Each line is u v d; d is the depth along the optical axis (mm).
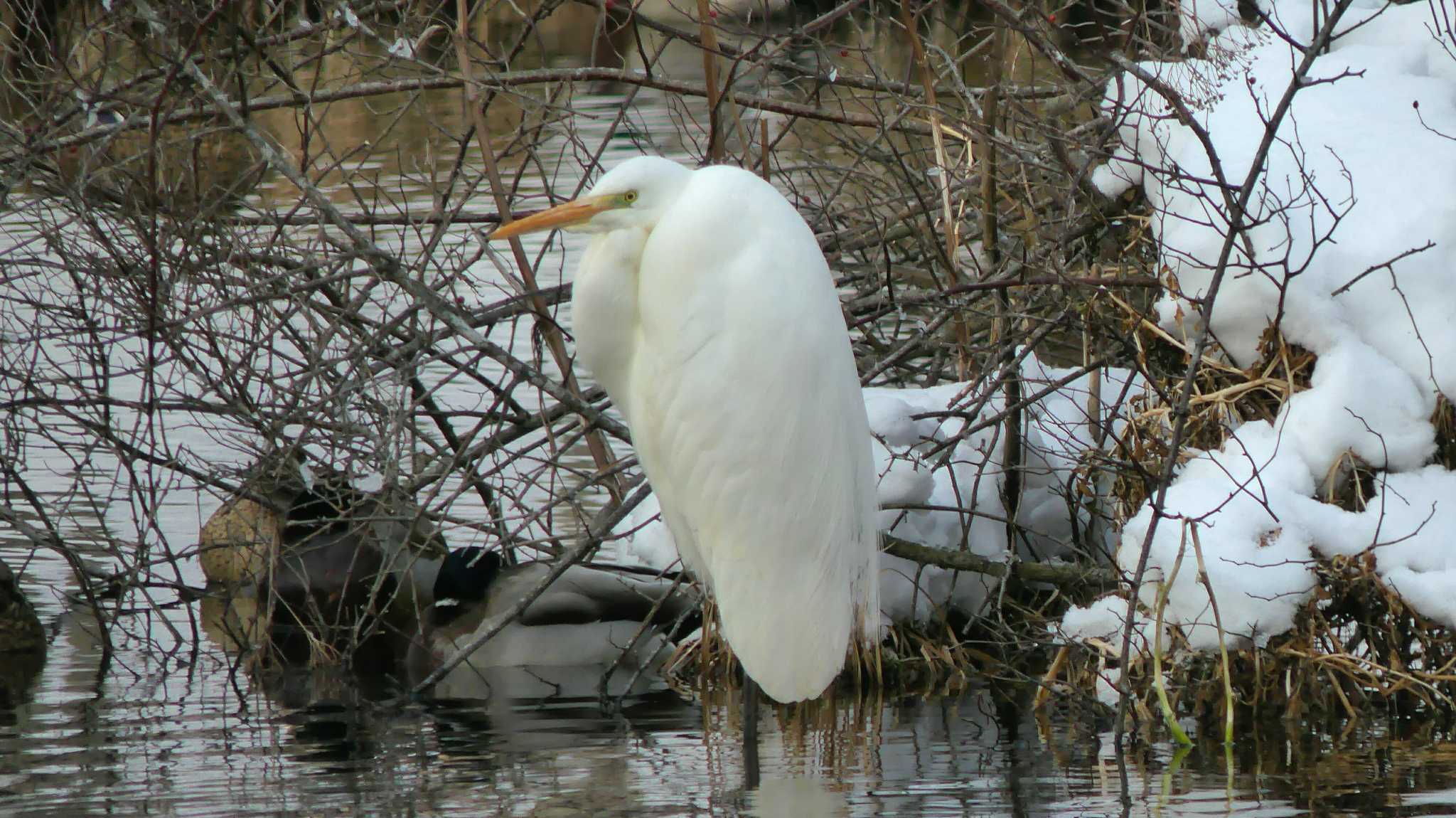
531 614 10867
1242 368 9883
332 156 12805
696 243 8234
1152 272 10891
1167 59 11406
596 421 10062
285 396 11891
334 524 11836
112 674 10547
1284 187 9734
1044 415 11477
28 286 15320
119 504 13891
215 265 11266
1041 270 10359
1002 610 11109
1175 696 9078
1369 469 9320
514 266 19031
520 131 12148
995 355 11000
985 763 8320
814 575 8422
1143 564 8422
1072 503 11000
